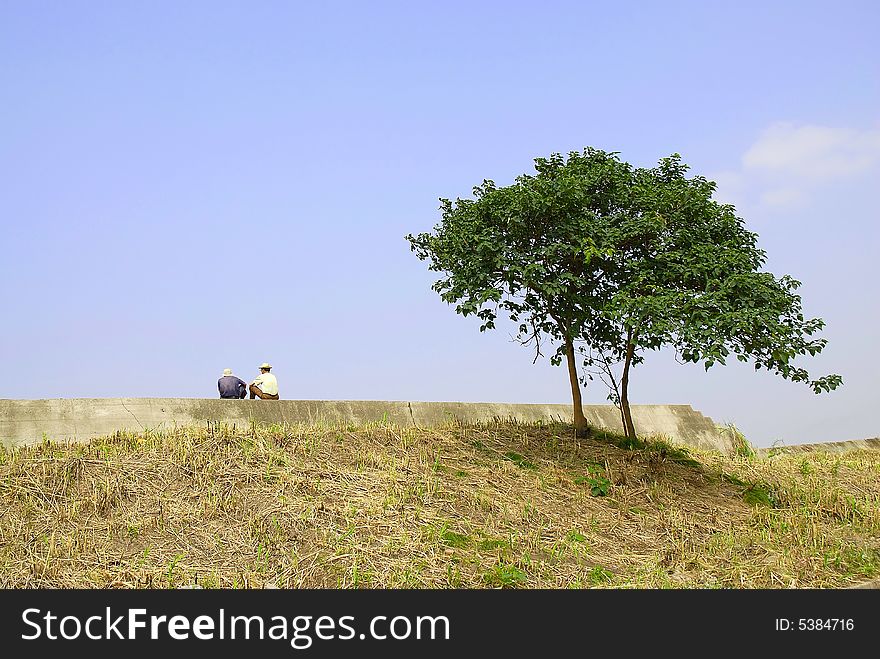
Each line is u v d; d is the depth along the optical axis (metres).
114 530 8.03
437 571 7.86
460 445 12.20
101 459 9.48
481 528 9.09
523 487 10.77
